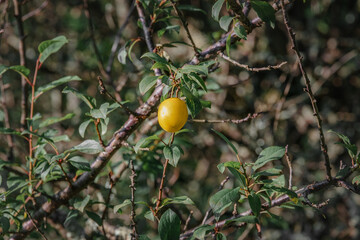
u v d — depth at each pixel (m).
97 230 3.72
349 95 6.48
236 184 5.60
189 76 2.01
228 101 6.00
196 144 5.77
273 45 6.23
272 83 6.19
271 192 2.44
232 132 5.77
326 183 2.38
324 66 6.38
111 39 5.97
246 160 5.65
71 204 3.25
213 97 5.57
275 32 6.20
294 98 6.18
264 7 2.33
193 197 5.75
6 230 2.54
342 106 6.49
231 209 4.16
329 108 6.43
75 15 6.62
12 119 5.95
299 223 5.83
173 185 5.23
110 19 6.10
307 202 2.32
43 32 6.62
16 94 6.25
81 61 6.21
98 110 2.30
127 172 4.84
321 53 6.42
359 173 5.44
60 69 6.20
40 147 2.82
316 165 6.03
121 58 2.94
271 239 5.67
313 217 5.81
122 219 4.66
